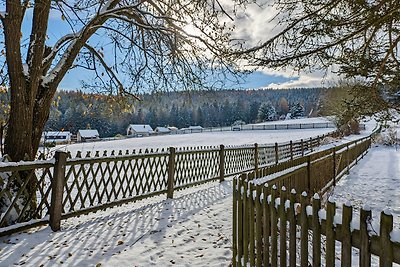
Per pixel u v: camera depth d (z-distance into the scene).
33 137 5.54
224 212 6.02
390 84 5.39
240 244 3.42
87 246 4.19
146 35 7.63
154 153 6.85
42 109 5.67
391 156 18.84
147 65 7.81
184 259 3.88
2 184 4.52
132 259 3.85
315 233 2.28
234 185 3.71
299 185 6.11
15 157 5.02
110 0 6.56
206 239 4.55
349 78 5.63
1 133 5.77
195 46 6.98
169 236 4.67
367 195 8.71
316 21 4.17
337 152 10.70
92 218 5.52
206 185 9.27
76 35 6.36
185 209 6.25
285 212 2.63
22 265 3.56
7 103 6.12
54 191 4.70
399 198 8.34
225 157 10.54
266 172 4.61
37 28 5.32
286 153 17.06
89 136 53.28
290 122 65.56
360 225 1.87
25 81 5.16
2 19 4.86
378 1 3.89
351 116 6.14
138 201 6.97
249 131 48.50
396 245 1.65
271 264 2.77
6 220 4.38
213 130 55.88
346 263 1.98
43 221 4.67
